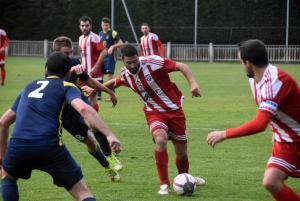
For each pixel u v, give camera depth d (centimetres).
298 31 5759
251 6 5897
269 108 819
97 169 1347
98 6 6488
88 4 6569
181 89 3341
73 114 1146
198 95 1159
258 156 1487
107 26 2931
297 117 850
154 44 3469
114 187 1171
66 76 905
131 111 2384
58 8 6825
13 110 874
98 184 1198
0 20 7006
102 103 2680
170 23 6209
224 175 1274
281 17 5816
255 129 816
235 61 5822
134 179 1244
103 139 1263
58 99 845
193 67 5134
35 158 818
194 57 5928
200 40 6119
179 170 1203
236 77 4141
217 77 4138
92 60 2242
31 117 833
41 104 839
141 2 6212
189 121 2103
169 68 1155
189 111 2388
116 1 6281
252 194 1109
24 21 6944
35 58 6203
